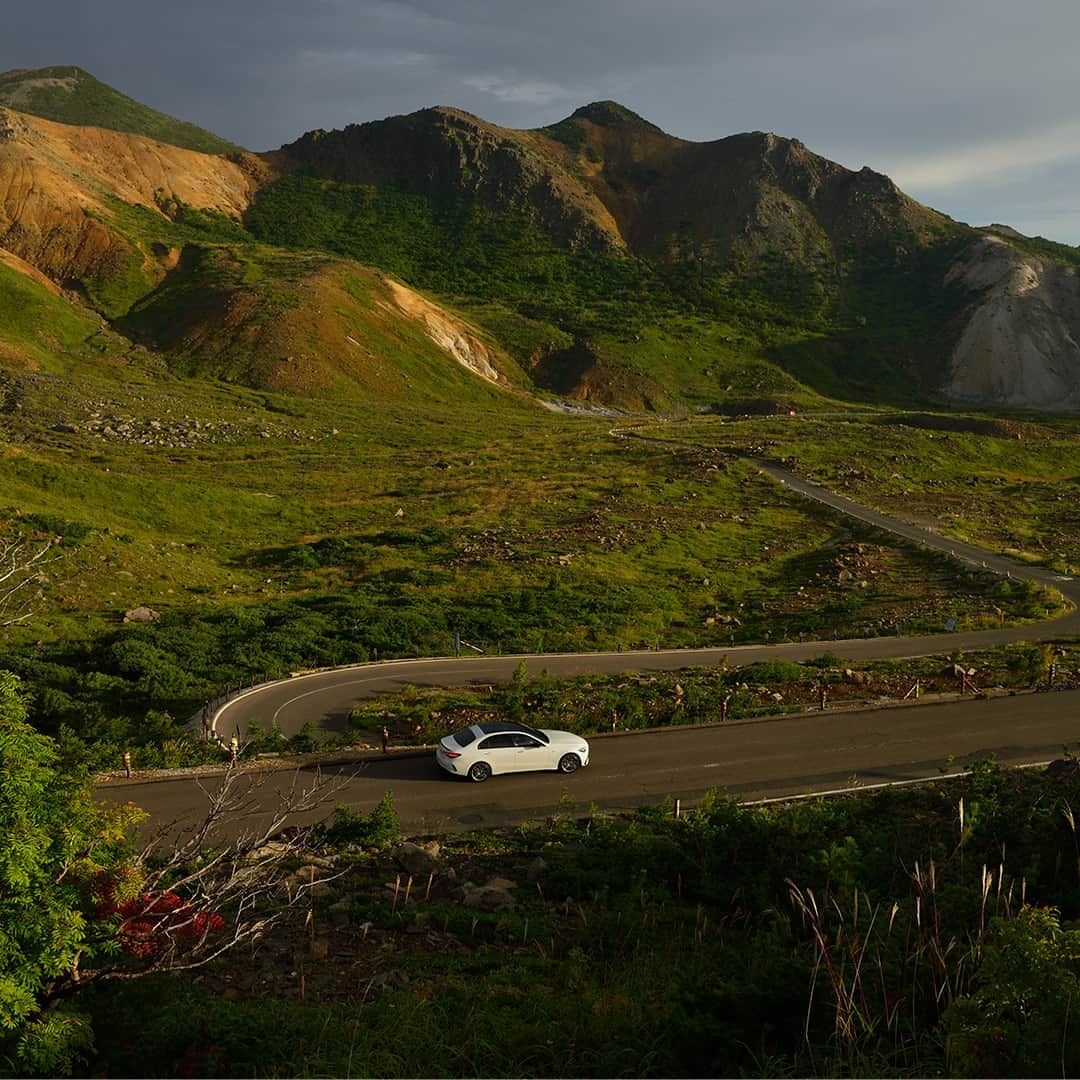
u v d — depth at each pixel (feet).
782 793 68.85
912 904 33.32
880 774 73.00
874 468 352.49
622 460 348.38
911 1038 25.70
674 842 52.95
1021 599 168.14
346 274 606.96
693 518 260.01
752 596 183.52
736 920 42.39
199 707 98.02
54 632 124.98
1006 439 417.08
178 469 304.09
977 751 78.54
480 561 194.39
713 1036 26.68
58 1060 23.81
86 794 28.07
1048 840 44.93
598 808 65.82
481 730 73.51
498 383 588.09
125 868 28.07
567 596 166.20
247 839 41.16
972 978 26.09
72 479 216.33
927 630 145.89
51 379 403.75
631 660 126.11
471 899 46.62
